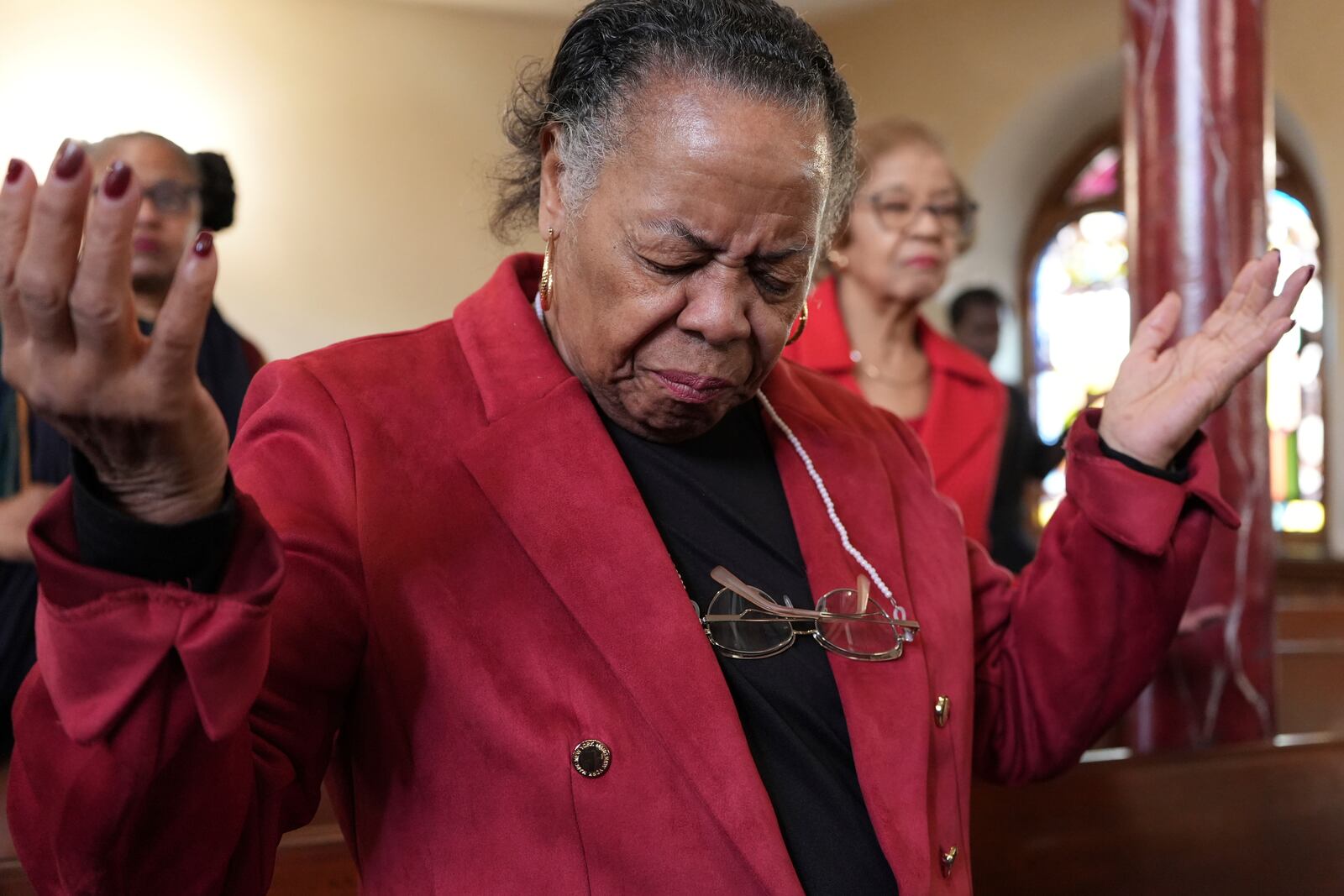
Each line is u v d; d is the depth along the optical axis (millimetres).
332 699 1055
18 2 7699
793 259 1095
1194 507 1384
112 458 766
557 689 1058
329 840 1656
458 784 1040
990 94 8797
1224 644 2705
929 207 2494
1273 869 2221
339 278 8328
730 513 1228
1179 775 2191
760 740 1132
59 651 791
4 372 729
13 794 839
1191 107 2750
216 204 2273
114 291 706
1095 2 8336
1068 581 1389
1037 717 1405
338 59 8320
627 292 1085
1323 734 2709
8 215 714
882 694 1195
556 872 1021
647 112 1062
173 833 850
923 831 1146
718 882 1035
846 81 1198
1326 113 7609
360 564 1063
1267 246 2785
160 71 7965
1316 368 7820
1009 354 9141
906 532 1370
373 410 1127
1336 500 7613
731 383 1126
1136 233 2859
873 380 2537
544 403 1146
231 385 2230
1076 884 2080
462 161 8594
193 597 792
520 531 1092
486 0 8516
